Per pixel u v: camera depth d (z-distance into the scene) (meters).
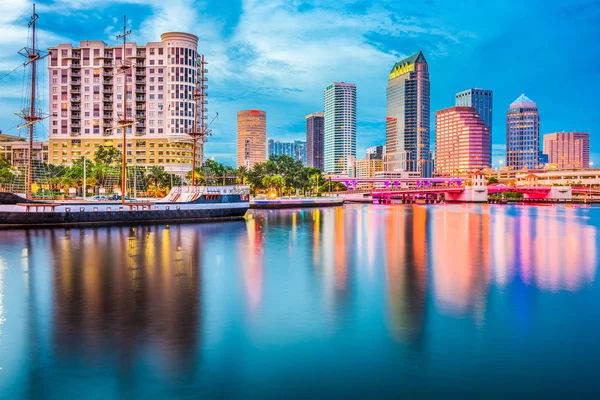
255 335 25.27
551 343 24.47
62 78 195.75
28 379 20.00
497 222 112.19
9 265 45.84
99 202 85.94
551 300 33.34
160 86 195.25
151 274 41.91
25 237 68.75
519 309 30.83
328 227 93.81
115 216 87.38
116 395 18.75
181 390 19.17
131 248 58.81
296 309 30.36
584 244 67.69
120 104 195.50
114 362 21.66
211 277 40.88
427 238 75.12
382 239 72.94
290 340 24.58
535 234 82.81
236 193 105.69
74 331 25.73
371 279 40.41
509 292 35.78
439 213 153.25
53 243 62.53
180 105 194.88
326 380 20.12
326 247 62.38
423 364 21.75
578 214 148.88
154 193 173.12
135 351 22.95
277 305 31.36
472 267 47.09
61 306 30.70
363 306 31.23
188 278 40.31
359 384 19.81
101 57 194.25
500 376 20.59
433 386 19.70
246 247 61.34
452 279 40.69
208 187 100.31
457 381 20.12
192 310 30.00
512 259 52.69
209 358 22.20
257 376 20.44
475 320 28.30
